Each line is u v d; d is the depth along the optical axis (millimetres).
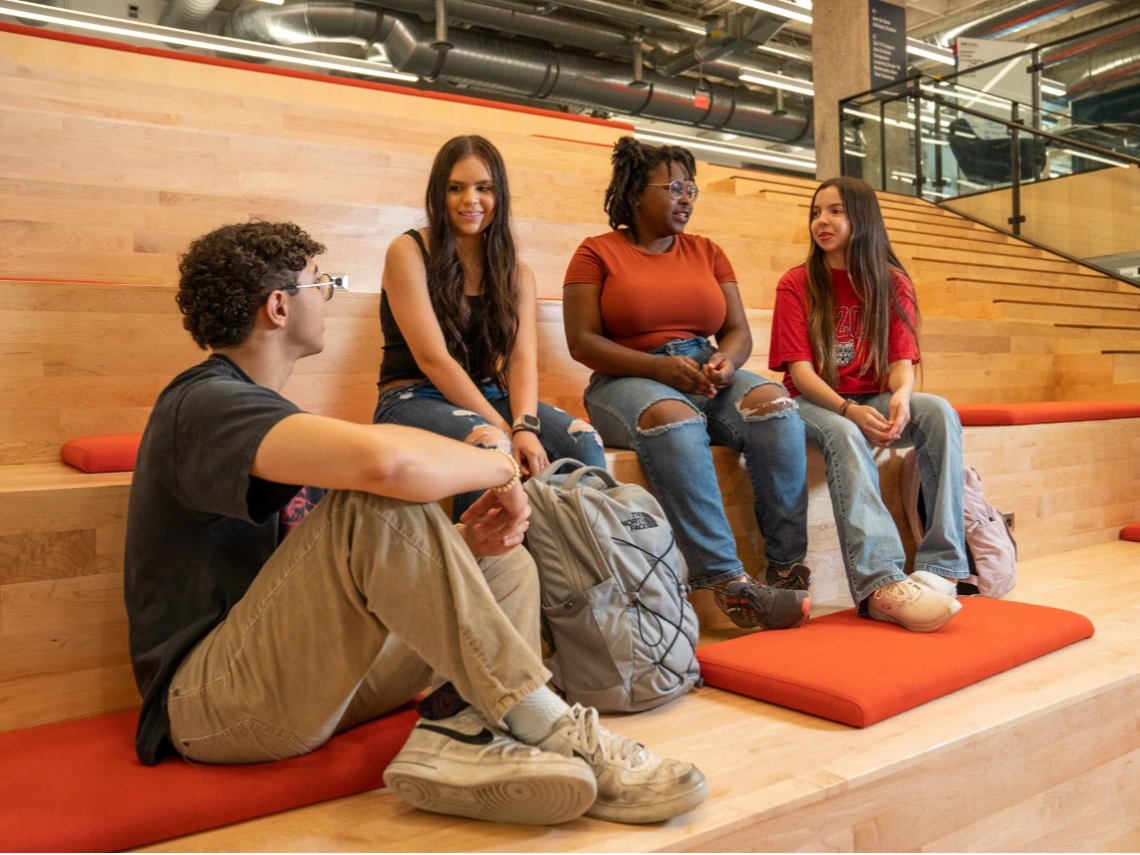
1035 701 1516
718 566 1838
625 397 1945
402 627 1078
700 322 2129
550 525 1514
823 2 7449
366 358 2252
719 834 1104
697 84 10422
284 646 1101
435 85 10312
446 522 1105
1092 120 5684
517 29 8734
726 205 4207
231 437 1066
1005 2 9570
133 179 2758
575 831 1104
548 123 5973
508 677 1075
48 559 1380
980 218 6031
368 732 1303
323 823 1126
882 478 2367
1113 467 3074
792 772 1262
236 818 1114
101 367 1955
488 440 1496
